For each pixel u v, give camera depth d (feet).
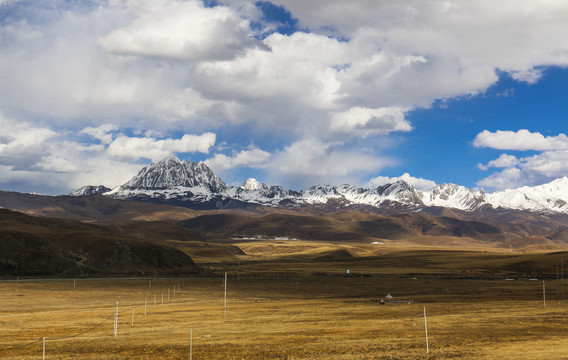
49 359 150.82
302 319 233.55
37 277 507.71
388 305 296.71
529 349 150.10
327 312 261.03
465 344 163.12
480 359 138.82
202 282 469.98
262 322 224.33
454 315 237.66
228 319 235.20
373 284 471.21
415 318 230.27
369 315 246.47
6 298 337.11
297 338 180.45
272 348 163.43
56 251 564.30
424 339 174.19
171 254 633.20
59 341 179.11
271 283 469.57
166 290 402.93
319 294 392.47
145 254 615.98
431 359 141.49
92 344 172.96
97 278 491.72
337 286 452.35
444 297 347.36
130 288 410.52
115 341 178.29
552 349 148.77
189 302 327.88
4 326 217.56
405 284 475.31
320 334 188.55
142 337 186.29
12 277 498.69
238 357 151.43
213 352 158.71
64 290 387.55
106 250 598.75
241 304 312.09
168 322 226.17
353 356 148.97
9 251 547.90
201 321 228.84
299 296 378.32
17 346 170.81
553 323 208.13
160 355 155.33
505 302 301.02
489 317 227.81
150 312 264.93
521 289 412.57
